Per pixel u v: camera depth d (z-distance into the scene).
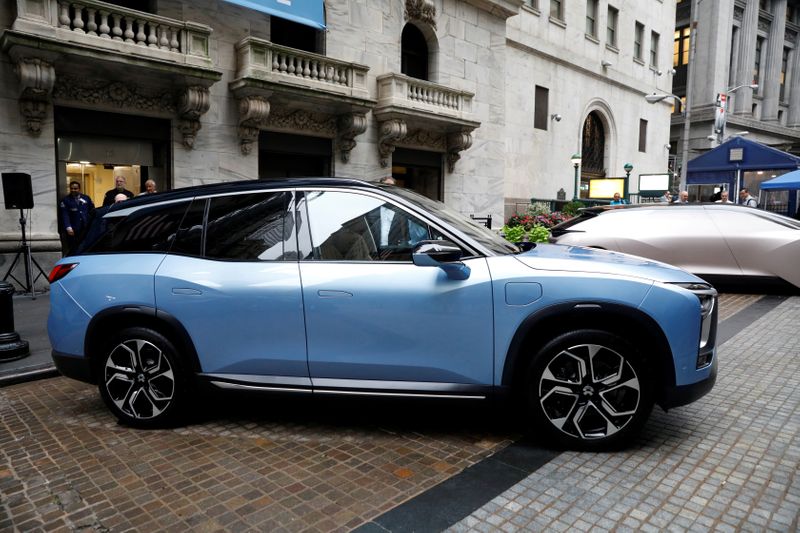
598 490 2.88
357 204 3.65
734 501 2.76
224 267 3.66
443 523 2.60
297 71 13.22
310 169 14.89
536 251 3.77
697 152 43.69
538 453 3.33
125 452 3.49
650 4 31.12
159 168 11.93
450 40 17.98
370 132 15.65
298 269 3.53
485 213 19.52
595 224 9.68
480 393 3.34
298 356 3.50
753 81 47.09
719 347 5.79
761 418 3.87
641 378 3.21
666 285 3.24
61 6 9.64
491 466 3.17
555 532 2.51
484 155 19.36
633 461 3.21
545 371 3.27
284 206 3.72
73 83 10.33
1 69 9.59
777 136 49.50
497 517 2.64
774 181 15.95
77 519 2.72
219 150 12.59
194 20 12.10
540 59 24.16
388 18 16.03
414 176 17.81
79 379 3.95
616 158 29.70
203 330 3.63
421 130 17.05
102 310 3.81
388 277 3.39
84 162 10.89
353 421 3.92
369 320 3.39
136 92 11.13
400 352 3.38
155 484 3.06
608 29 28.50
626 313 3.17
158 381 3.81
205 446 3.55
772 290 9.00
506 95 22.64
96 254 4.02
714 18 42.19
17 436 3.81
